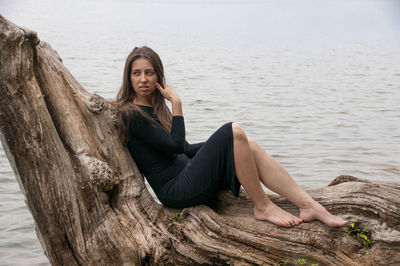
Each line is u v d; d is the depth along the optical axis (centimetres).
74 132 362
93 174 356
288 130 966
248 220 384
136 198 381
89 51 2398
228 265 365
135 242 365
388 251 359
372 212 373
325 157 795
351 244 364
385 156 805
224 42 3194
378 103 1270
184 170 394
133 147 394
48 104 355
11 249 534
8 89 327
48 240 341
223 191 417
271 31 4312
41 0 7631
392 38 3694
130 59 394
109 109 384
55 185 341
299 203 381
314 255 361
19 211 614
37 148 335
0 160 780
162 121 405
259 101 1268
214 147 377
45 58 360
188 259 369
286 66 2077
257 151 386
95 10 6594
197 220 381
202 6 9450
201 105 1197
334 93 1422
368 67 2052
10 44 323
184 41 3180
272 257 366
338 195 390
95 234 354
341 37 3775
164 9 7919
